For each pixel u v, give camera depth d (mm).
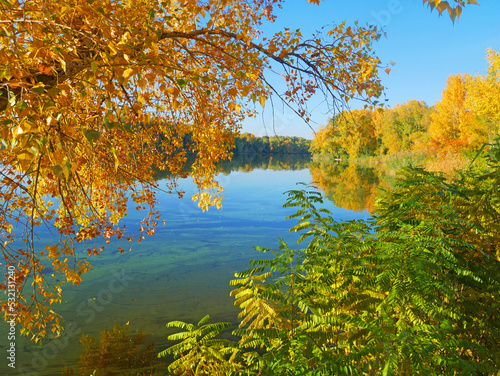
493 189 2166
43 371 3820
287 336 2029
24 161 1482
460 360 1395
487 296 1785
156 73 1936
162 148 4484
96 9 1874
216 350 2275
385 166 39656
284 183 25375
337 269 2145
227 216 13977
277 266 2371
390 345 1529
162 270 7762
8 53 1842
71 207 3209
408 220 2223
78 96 2092
